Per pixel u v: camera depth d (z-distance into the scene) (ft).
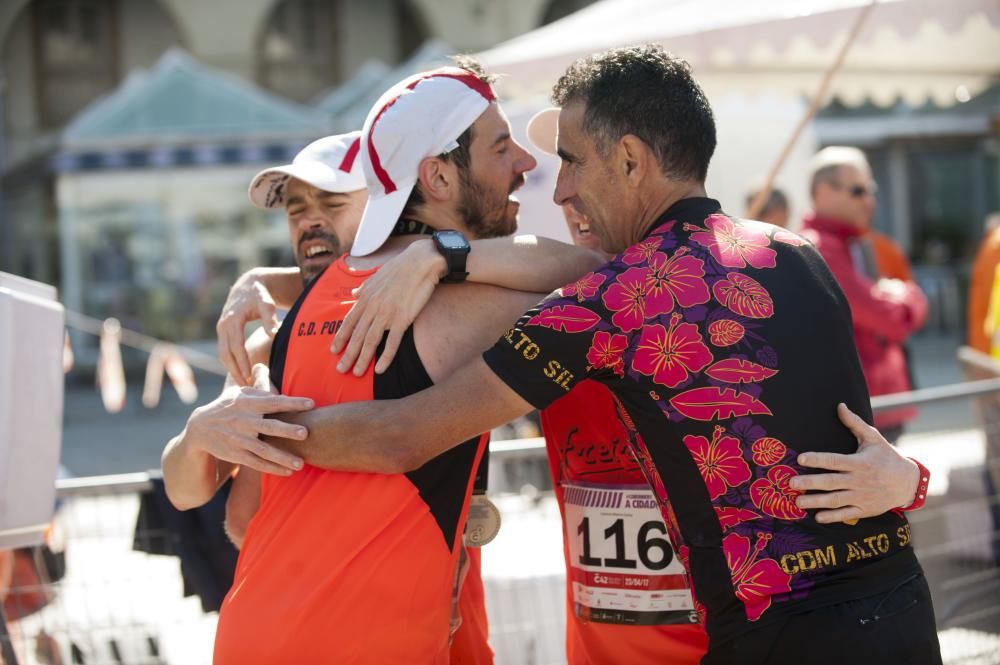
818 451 5.79
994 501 12.37
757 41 16.08
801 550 5.64
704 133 6.34
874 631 5.58
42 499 8.30
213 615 10.31
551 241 6.74
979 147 61.82
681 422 5.76
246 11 66.44
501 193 7.13
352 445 6.07
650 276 5.89
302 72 71.00
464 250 6.33
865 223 16.69
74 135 43.27
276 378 6.80
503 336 5.95
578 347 5.84
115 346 18.83
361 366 6.28
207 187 45.37
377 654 6.02
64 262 48.60
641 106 6.19
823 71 20.12
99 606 10.17
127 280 53.16
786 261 6.08
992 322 18.79
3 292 7.82
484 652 7.41
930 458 14.16
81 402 49.62
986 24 17.92
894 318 16.25
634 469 7.21
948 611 11.68
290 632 6.02
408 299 6.23
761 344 5.78
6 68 67.36
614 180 6.33
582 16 21.45
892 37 18.17
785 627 5.55
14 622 9.90
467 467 6.41
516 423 22.68
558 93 6.59
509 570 10.74
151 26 69.10
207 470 6.93
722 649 5.73
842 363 5.99
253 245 53.52
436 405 5.95
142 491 9.84
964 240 65.16
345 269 6.88
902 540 6.04
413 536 6.14
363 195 7.97
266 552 6.34
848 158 16.57
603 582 7.21
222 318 7.68
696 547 5.80
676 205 6.26
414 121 6.81
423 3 68.39
